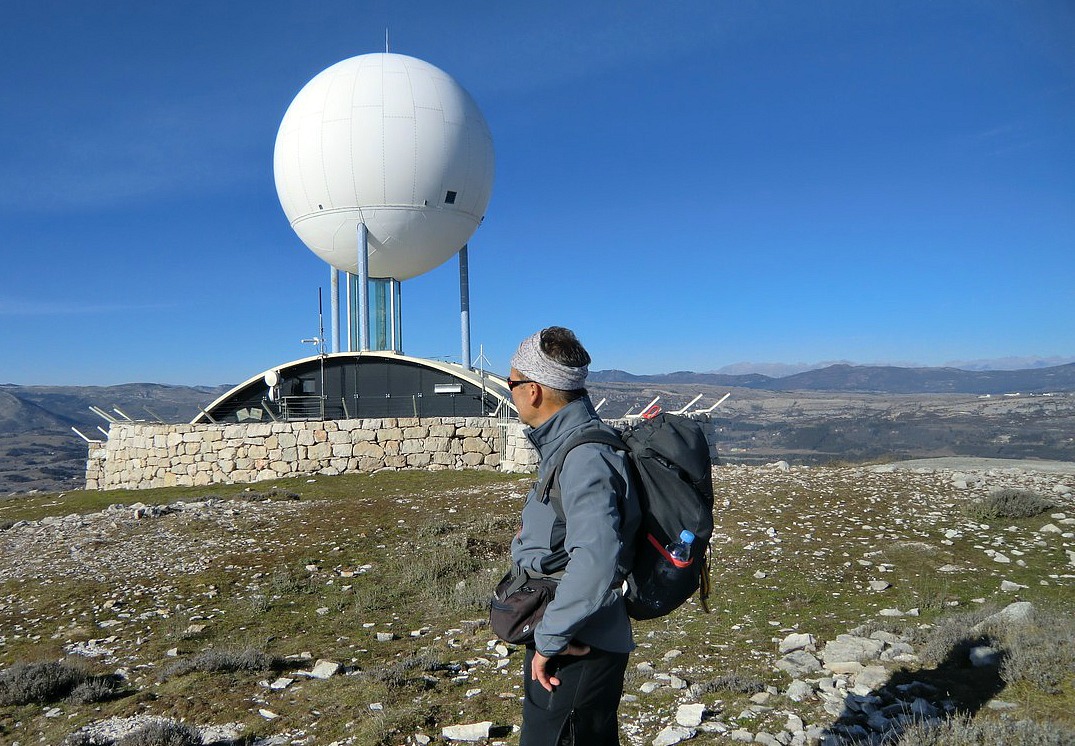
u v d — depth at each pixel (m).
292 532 12.38
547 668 2.56
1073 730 3.75
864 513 11.39
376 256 27.41
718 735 4.28
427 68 27.16
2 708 5.68
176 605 8.81
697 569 2.69
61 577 10.41
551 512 2.69
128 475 25.62
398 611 8.26
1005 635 5.38
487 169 27.72
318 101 26.14
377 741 4.50
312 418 26.47
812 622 6.70
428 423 23.83
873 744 3.90
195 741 4.73
